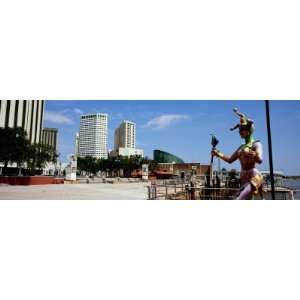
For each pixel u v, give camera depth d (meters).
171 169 40.56
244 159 14.37
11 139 33.00
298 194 16.33
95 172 62.69
